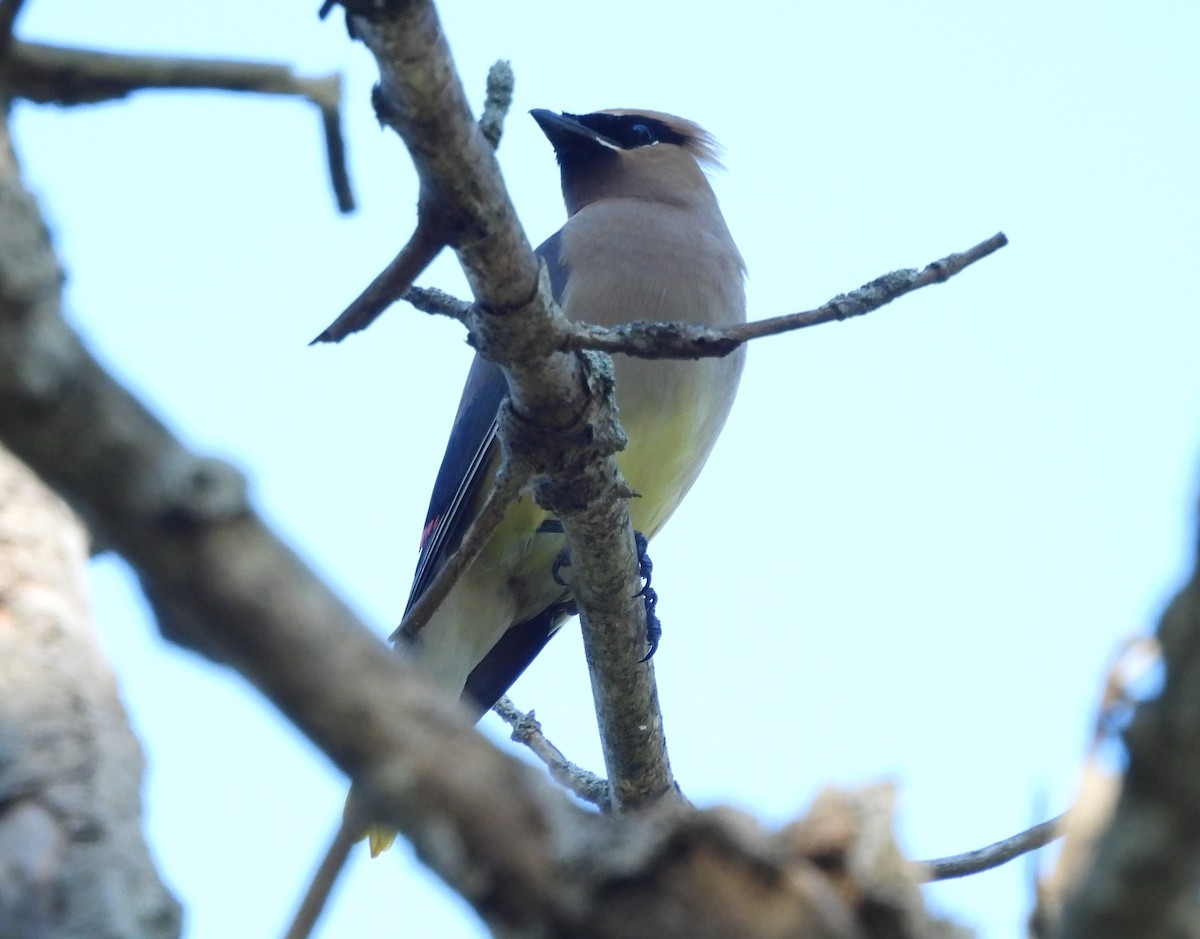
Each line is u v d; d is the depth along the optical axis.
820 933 2.88
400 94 4.91
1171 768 2.50
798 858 2.96
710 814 2.92
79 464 2.82
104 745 4.25
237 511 2.88
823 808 3.02
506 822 2.89
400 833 2.99
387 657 2.94
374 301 5.39
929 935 2.96
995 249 5.50
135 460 2.83
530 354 6.26
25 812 3.97
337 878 4.83
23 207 2.89
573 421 6.68
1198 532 2.48
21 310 2.79
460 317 6.24
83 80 3.58
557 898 2.86
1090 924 2.61
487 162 5.27
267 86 3.77
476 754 2.92
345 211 4.22
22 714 4.21
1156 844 2.52
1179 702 2.48
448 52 4.84
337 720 2.87
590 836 2.91
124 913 3.82
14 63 3.51
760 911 2.88
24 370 2.77
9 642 4.43
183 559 2.84
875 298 5.41
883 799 3.03
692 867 2.89
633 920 2.86
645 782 8.23
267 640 2.87
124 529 2.85
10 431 2.80
